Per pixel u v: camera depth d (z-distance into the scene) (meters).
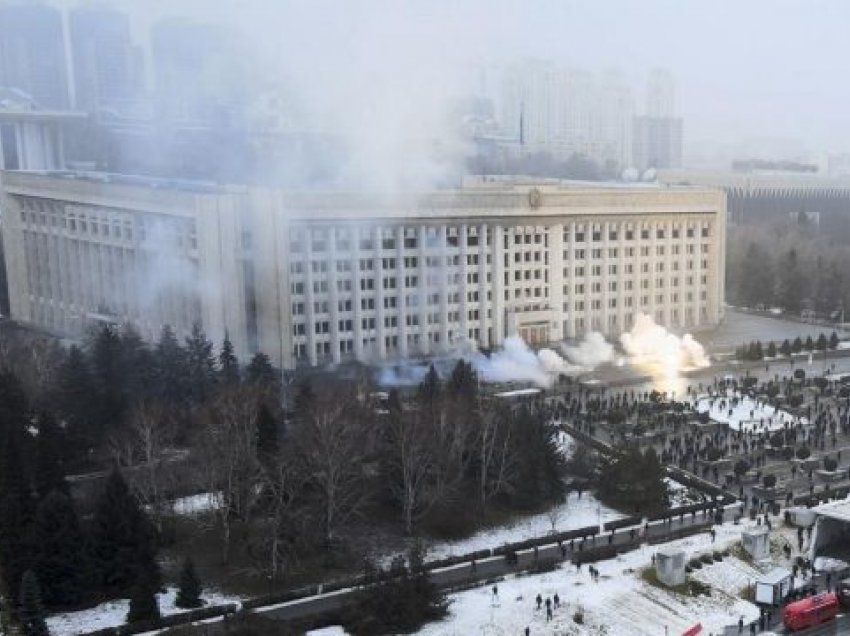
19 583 90.56
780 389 174.62
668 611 96.25
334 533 109.31
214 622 89.00
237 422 114.25
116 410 136.75
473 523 112.81
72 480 122.00
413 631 89.19
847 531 112.56
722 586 101.56
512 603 94.94
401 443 111.50
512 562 103.88
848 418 155.50
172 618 88.94
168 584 97.00
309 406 131.50
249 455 106.81
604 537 111.06
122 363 147.12
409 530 109.69
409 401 148.12
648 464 120.00
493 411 122.56
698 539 110.44
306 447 111.38
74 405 136.25
